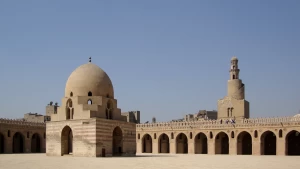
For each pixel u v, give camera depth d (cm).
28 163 3931
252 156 6481
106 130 5288
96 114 5312
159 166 3562
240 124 7581
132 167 3406
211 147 7931
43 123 8300
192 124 8412
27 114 10169
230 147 7675
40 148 8181
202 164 3981
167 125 8650
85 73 5569
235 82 8994
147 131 8931
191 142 8238
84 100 5434
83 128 5203
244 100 8800
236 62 9144
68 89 5594
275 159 5247
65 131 5538
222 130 7812
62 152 5441
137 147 9056
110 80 5847
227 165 3866
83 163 3912
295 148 8000
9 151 7244
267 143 8269
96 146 5078
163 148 8994
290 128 6906
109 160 4453
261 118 7525
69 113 5506
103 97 5500
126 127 5750
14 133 7412
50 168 3303
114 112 5675
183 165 3769
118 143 5709
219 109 9081
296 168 3453
